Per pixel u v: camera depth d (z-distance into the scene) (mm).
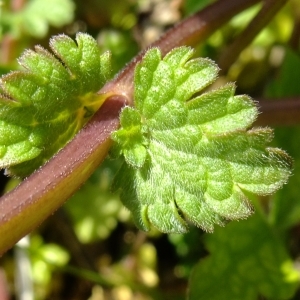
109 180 82
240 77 89
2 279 78
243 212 45
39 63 48
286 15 86
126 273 81
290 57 76
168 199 47
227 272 66
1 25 81
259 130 45
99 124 48
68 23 88
